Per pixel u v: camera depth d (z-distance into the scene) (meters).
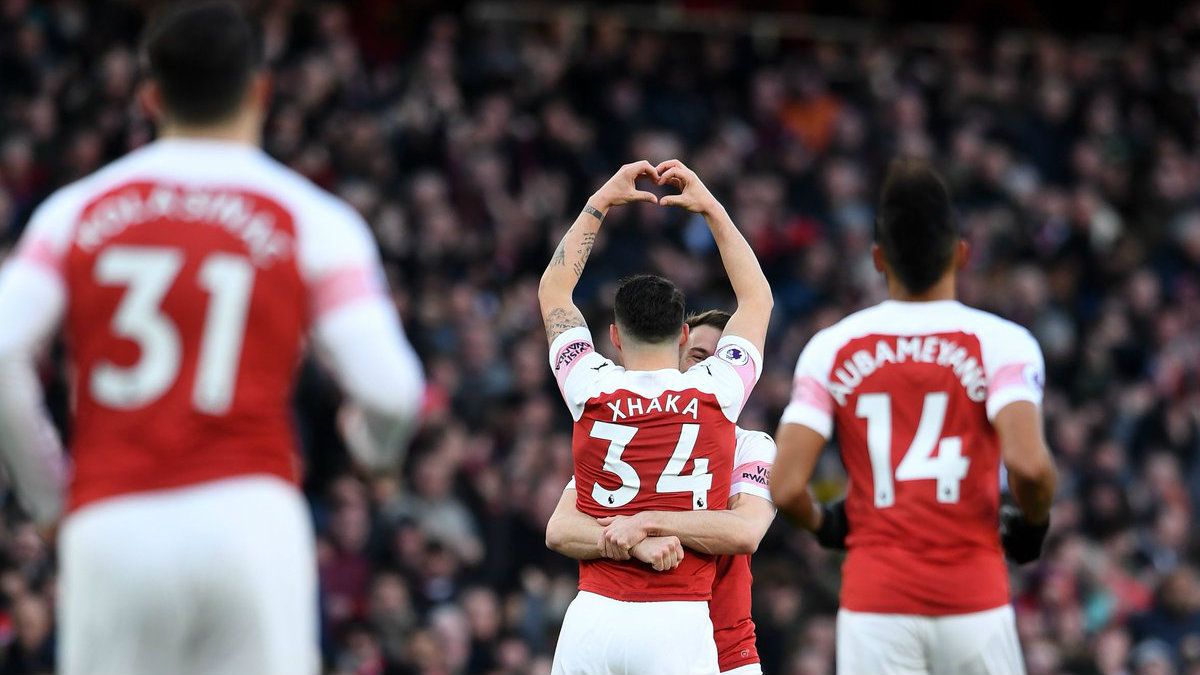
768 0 81.44
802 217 66.94
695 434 19.31
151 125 55.72
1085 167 73.88
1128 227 72.94
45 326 12.98
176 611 12.68
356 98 62.44
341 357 13.10
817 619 44.16
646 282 19.89
